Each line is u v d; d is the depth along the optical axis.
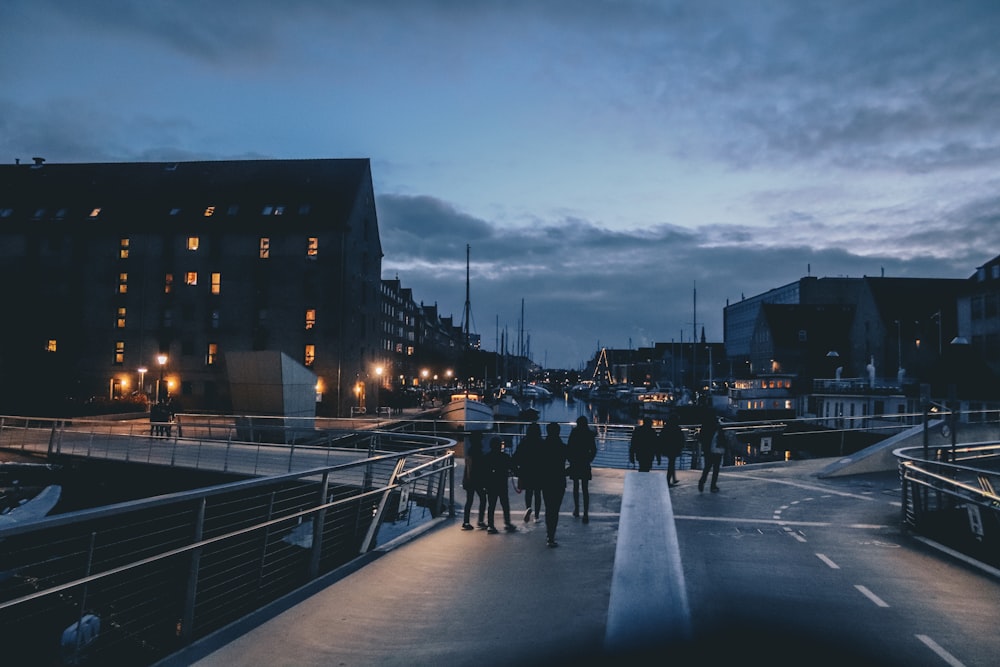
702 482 16.31
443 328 147.88
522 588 7.55
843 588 8.16
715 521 12.77
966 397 46.03
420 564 8.75
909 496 12.98
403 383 92.44
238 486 6.82
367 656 5.46
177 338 58.75
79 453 26.16
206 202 60.78
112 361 59.03
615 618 5.08
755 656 5.57
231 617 9.83
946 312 68.38
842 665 5.48
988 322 49.25
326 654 5.50
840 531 12.02
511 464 11.30
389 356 93.00
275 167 63.47
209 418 48.28
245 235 58.84
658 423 68.19
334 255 58.06
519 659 5.30
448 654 5.48
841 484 18.12
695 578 8.49
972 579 8.80
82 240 60.12
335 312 57.47
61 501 24.52
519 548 9.84
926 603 7.54
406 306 107.00
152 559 5.90
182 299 58.97
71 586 5.33
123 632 10.04
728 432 26.80
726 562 9.48
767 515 13.51
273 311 58.00
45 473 25.16
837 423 51.12
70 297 59.66
